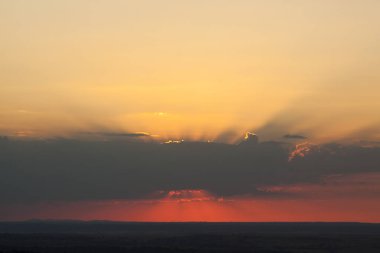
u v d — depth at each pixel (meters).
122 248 156.62
